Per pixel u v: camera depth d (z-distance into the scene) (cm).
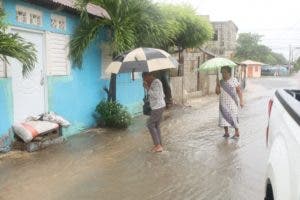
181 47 1864
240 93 1012
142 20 1073
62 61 1000
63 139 941
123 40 1018
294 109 307
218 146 919
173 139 1005
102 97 1203
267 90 3275
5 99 796
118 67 816
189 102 2008
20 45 694
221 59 1031
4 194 592
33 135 820
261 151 868
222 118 1012
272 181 302
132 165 751
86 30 1041
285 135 302
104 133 1058
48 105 941
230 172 710
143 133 1060
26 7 853
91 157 802
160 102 845
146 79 841
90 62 1127
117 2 1040
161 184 645
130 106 1402
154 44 1130
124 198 582
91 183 646
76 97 1060
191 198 586
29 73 819
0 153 789
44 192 602
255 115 1521
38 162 755
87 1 1006
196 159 798
